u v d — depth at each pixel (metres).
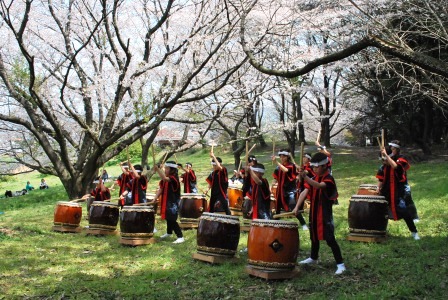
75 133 16.88
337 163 20.83
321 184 5.88
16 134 16.44
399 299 4.80
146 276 6.17
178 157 31.80
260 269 5.78
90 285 5.83
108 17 14.20
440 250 6.56
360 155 23.00
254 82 14.20
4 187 27.47
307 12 12.32
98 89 13.59
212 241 6.64
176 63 13.17
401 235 7.77
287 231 5.73
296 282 5.59
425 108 19.16
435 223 8.31
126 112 13.81
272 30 12.59
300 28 12.41
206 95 12.57
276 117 31.27
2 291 5.65
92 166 14.04
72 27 14.54
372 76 17.09
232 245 6.66
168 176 8.41
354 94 20.34
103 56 15.32
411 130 19.62
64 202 9.98
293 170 8.53
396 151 7.73
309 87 17.67
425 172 15.15
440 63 4.89
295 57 13.46
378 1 10.46
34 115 14.00
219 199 8.96
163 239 8.70
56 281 6.05
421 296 4.87
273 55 13.29
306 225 8.72
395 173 7.48
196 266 6.54
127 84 12.71
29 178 31.77
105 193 11.04
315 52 14.45
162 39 14.54
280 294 5.18
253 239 5.85
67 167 14.27
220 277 5.97
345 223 8.95
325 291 5.23
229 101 13.82
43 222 11.28
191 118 14.53
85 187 14.30
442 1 7.69
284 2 12.20
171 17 14.05
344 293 5.04
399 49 5.08
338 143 34.88
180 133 21.67
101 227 9.43
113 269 6.62
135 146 25.14
